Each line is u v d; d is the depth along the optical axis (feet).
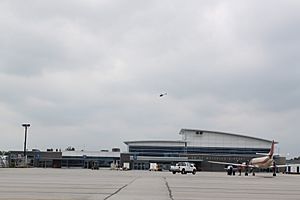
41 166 532.73
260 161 290.76
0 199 64.34
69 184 111.04
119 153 573.74
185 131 577.84
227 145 579.48
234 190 102.22
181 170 288.10
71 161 560.61
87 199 67.92
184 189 99.96
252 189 109.09
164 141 573.74
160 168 455.22
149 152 571.69
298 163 543.39
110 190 90.74
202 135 579.07
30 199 65.26
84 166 560.20
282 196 85.76
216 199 73.10
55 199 66.39
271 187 122.83
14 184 106.01
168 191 91.35
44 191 83.51
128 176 197.16
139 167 536.83
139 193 83.25
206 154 554.46
